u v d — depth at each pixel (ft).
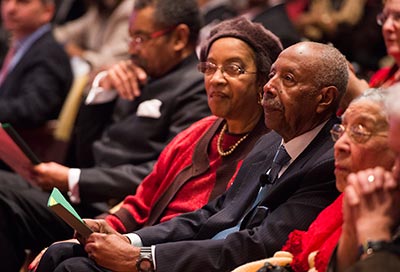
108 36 41.04
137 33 27.40
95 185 26.61
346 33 39.47
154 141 27.02
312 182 19.62
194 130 24.11
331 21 39.37
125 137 27.48
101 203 28.09
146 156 26.99
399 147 16.28
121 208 24.29
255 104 22.70
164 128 26.96
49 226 26.32
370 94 17.75
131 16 27.63
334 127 18.06
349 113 17.71
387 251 15.96
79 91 33.83
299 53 20.06
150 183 24.27
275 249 19.38
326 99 20.10
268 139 21.83
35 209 26.09
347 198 16.84
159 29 27.20
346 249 17.07
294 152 20.34
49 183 26.73
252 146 22.77
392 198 16.63
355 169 17.54
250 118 22.80
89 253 20.06
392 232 16.72
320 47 20.18
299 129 20.26
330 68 20.01
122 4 40.96
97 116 28.89
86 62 37.60
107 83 28.55
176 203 23.35
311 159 19.98
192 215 21.91
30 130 34.47
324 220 18.54
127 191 26.58
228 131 23.18
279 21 29.14
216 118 23.97
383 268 15.62
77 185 26.61
